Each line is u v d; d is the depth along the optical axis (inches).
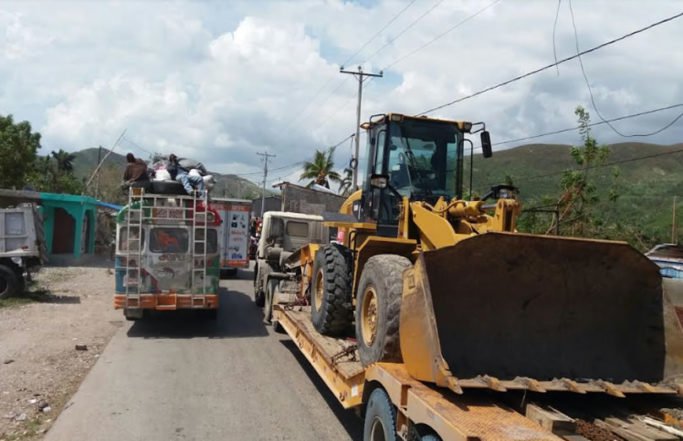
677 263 449.4
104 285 743.1
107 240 1348.4
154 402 292.5
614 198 764.0
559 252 190.7
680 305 196.5
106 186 2142.0
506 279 192.4
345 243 338.6
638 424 166.2
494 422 151.9
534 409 163.2
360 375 220.4
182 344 431.2
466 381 165.3
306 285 429.4
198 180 510.6
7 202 1032.8
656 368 190.7
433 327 171.8
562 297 197.0
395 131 311.0
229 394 312.0
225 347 426.6
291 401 303.7
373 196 319.3
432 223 253.8
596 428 156.7
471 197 305.0
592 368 193.6
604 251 191.8
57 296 623.5
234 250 904.9
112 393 304.0
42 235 622.2
